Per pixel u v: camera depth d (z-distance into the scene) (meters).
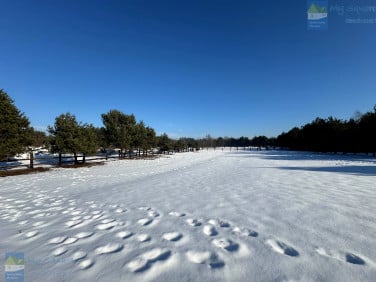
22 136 12.94
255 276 2.17
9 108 12.23
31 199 5.99
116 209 4.74
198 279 2.14
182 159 25.81
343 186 6.49
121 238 3.17
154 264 2.43
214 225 3.60
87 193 6.64
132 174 11.46
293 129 59.25
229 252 2.67
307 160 18.97
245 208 4.47
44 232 3.51
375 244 2.76
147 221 3.90
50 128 16.23
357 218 3.69
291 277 2.13
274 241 2.93
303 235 3.08
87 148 17.23
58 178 10.24
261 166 13.99
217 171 11.69
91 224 3.82
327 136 34.00
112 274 2.26
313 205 4.51
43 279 2.21
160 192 6.38
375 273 2.15
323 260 2.42
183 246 2.86
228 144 112.00
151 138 35.47
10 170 12.91
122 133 24.95
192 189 6.66
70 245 2.99
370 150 26.66
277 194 5.60
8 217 4.40
